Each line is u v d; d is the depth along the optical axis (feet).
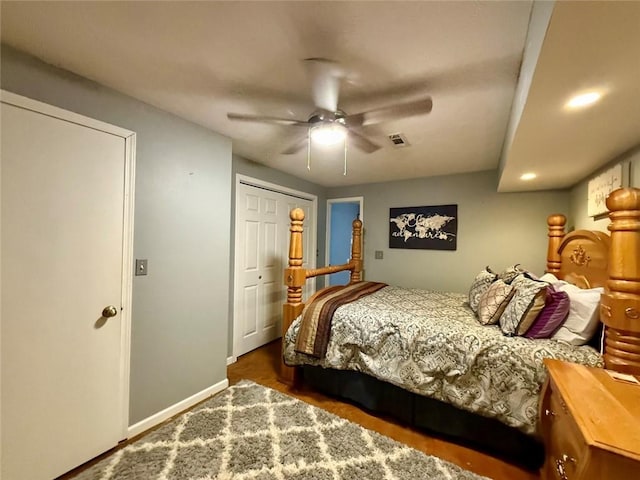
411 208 12.84
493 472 5.38
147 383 6.45
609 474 2.60
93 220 5.54
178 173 6.95
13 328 4.67
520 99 4.58
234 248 10.31
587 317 5.43
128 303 6.06
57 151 5.06
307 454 5.58
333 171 11.89
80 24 3.99
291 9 3.57
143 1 3.52
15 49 4.59
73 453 5.32
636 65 3.10
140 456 5.48
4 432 4.61
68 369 5.26
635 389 3.63
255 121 7.00
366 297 9.55
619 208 4.15
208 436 6.05
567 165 6.99
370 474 5.14
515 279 6.94
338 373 7.83
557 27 2.57
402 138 7.73
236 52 4.51
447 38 4.00
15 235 4.66
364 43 4.17
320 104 6.09
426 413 6.54
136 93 5.88
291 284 8.68
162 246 6.68
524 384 5.30
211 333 7.91
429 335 6.46
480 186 11.38
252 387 8.21
